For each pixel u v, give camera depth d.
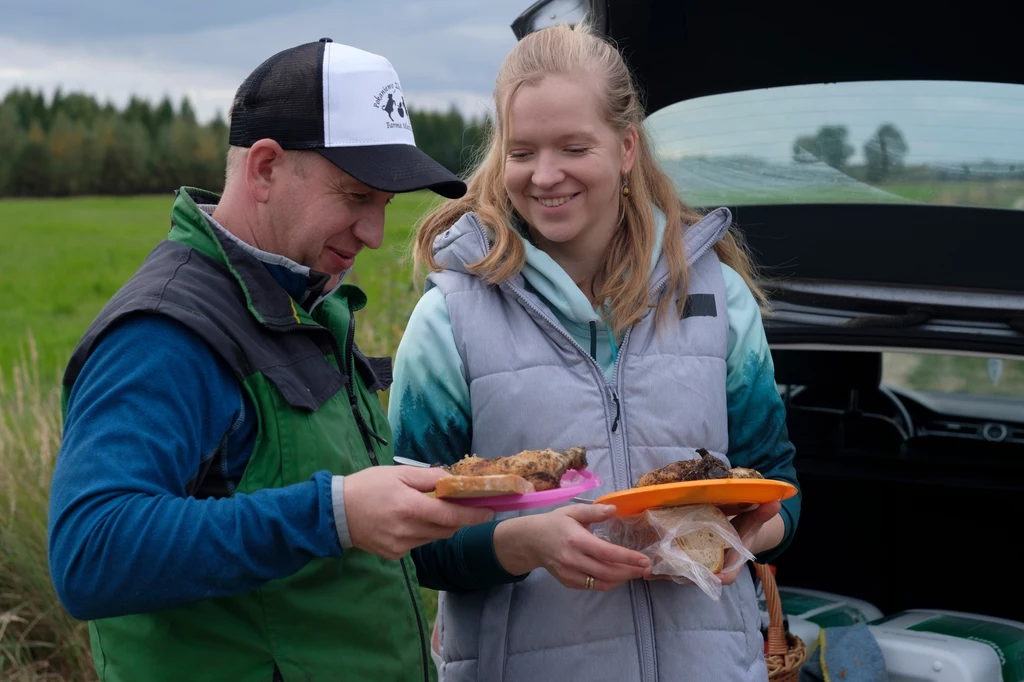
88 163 35.19
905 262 2.50
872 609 2.86
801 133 2.66
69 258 21.47
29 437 4.57
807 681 2.52
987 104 2.50
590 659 1.79
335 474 1.51
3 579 3.98
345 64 1.53
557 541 1.65
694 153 2.76
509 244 1.91
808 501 3.20
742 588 1.91
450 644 1.92
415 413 1.89
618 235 2.00
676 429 1.85
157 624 1.44
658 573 1.72
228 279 1.51
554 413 1.83
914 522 3.08
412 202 10.16
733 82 2.69
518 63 1.86
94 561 1.28
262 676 1.45
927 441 3.35
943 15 2.40
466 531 1.81
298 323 1.54
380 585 1.58
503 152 1.93
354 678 1.52
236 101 1.57
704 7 2.45
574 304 1.87
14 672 3.65
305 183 1.51
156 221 28.30
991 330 2.44
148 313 1.39
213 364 1.42
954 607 3.05
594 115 1.83
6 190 34.38
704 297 1.97
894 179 2.57
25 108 35.91
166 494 1.32
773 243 2.64
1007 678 2.47
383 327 4.84
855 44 2.53
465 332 1.87
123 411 1.34
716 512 1.73
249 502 1.34
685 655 1.79
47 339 12.80
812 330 2.53
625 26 2.45
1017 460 3.16
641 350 1.90
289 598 1.47
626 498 1.63
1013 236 2.45
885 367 3.64
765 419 2.02
